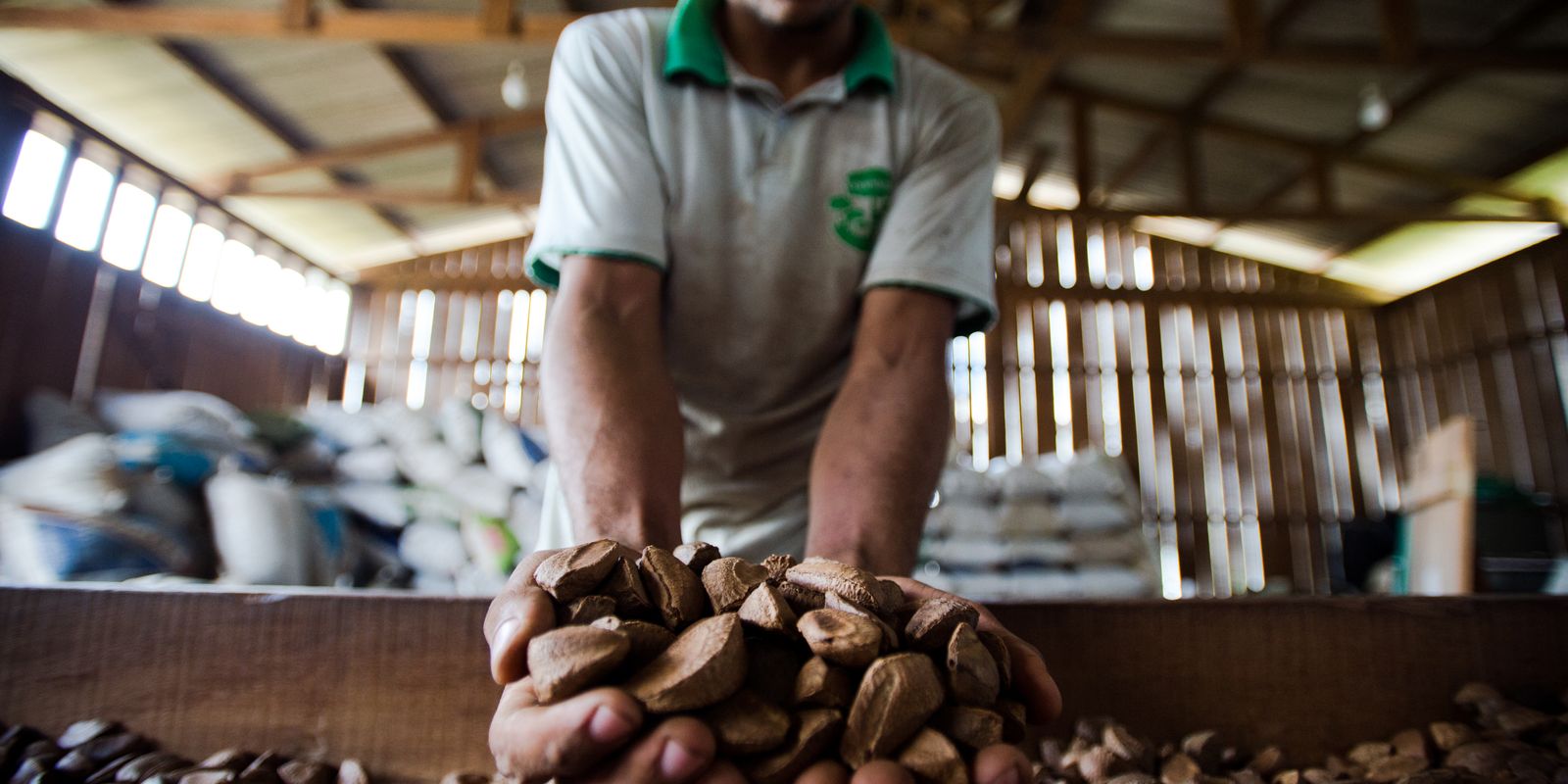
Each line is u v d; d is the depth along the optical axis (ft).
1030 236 24.75
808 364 3.26
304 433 11.10
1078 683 2.91
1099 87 21.12
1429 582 7.11
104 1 13.87
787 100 3.26
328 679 2.82
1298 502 24.13
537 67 19.22
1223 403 24.36
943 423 2.77
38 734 2.80
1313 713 2.94
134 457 8.41
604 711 1.20
